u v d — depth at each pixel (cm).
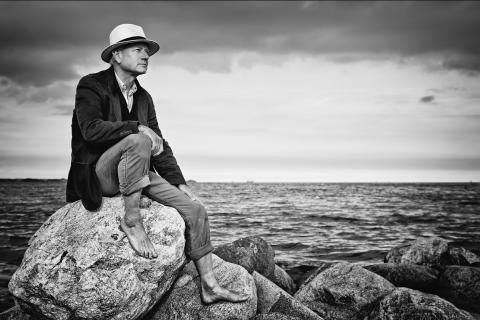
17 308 443
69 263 346
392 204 4844
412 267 813
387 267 830
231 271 438
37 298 357
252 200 6184
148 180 358
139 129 355
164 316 404
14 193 7194
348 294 603
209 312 397
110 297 348
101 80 376
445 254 999
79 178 366
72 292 345
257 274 538
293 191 11231
